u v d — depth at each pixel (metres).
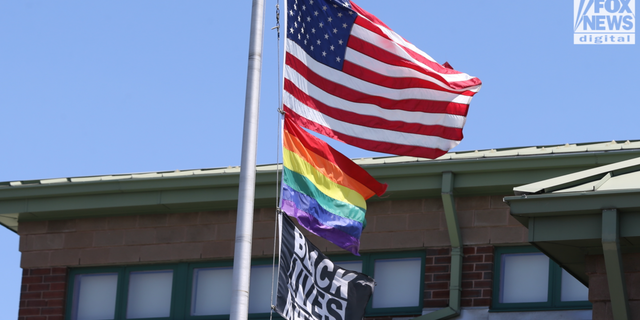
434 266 16.31
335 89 12.85
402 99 13.09
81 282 18.31
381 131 12.94
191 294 17.59
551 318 15.46
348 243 12.43
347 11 13.05
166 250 17.83
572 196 11.16
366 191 12.93
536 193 11.48
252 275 17.42
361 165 16.42
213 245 17.62
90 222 18.42
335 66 12.91
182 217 17.94
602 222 10.97
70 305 18.14
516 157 15.65
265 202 17.30
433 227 16.48
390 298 16.50
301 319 11.36
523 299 15.79
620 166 11.80
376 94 12.98
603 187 11.27
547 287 15.74
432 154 13.12
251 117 11.21
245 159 11.07
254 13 11.60
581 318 15.32
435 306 16.08
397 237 16.66
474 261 16.11
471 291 15.95
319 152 12.52
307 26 12.77
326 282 11.74
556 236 11.26
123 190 17.55
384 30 13.10
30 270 18.47
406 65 13.09
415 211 16.69
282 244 11.47
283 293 11.18
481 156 15.87
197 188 17.31
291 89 12.34
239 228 10.87
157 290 17.86
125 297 17.91
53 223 18.58
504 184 15.85
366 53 13.05
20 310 18.25
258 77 11.40
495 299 15.88
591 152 15.23
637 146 15.14
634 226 10.93
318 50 12.84
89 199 17.89
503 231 16.09
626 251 11.33
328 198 12.41
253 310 17.20
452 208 16.02
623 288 10.95
